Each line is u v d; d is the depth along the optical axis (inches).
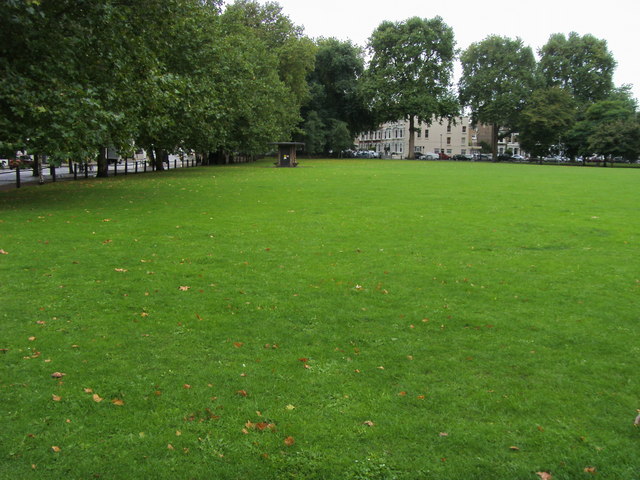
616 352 208.4
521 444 145.7
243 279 302.2
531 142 2918.3
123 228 454.3
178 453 139.7
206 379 180.7
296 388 175.6
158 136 1111.0
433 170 1627.7
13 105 535.8
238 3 2332.7
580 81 3120.1
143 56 721.0
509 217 559.8
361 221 519.2
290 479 130.8
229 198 701.9
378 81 2859.3
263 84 1699.1
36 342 208.1
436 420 157.2
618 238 444.5
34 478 128.7
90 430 149.3
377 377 184.9
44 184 956.0
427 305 263.6
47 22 577.9
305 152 3117.6
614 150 2469.2
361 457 139.3
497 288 294.4
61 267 318.0
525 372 190.1
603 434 150.6
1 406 160.9
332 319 240.8
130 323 229.9
